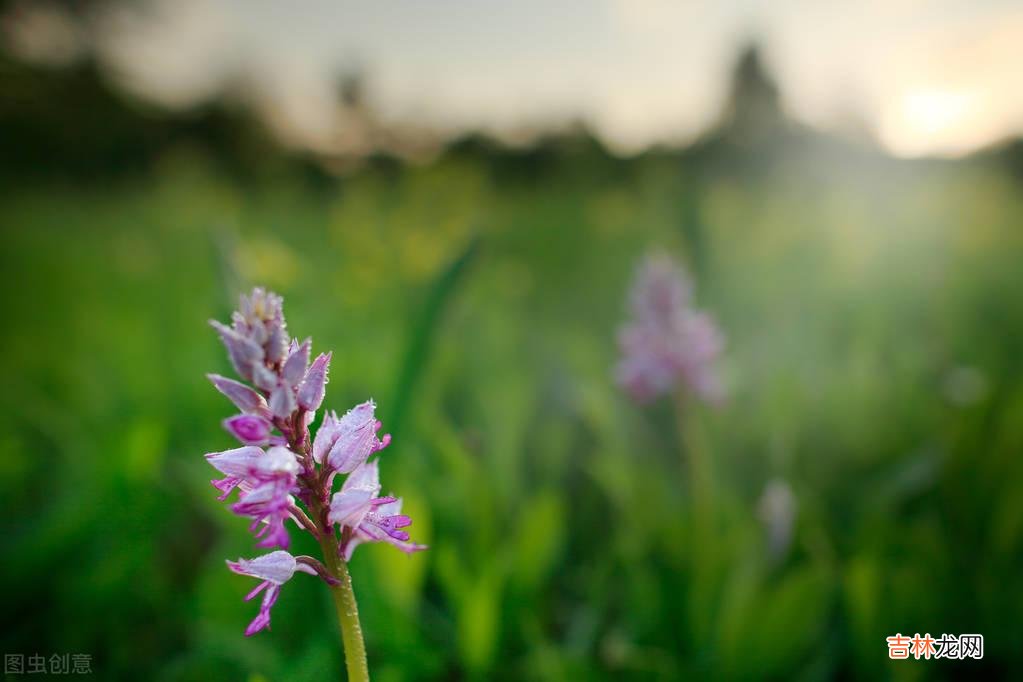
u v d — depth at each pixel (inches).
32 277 61.2
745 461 27.3
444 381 29.5
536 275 60.8
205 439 25.6
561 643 19.5
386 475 17.5
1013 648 17.5
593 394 24.5
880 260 56.3
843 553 20.8
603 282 57.0
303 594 15.6
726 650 16.9
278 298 9.4
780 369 29.5
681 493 24.1
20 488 24.1
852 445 26.9
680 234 44.2
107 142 209.3
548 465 26.6
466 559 19.5
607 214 79.2
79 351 41.5
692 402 21.6
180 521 21.9
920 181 83.9
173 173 82.6
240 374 9.2
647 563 21.2
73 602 18.1
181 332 37.3
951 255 63.7
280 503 9.0
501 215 93.3
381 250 41.1
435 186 51.2
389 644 15.2
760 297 46.4
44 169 202.4
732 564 19.8
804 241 56.6
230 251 18.6
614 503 24.6
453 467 20.8
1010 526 19.7
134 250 63.4
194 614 16.9
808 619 16.6
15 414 31.2
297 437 9.4
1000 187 104.1
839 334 42.1
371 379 26.8
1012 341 42.9
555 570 22.1
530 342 40.8
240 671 15.3
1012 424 22.9
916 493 24.0
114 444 22.0
